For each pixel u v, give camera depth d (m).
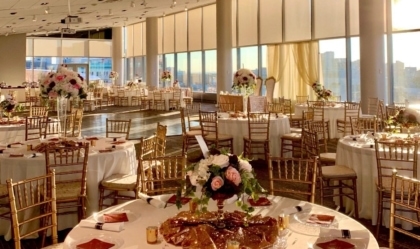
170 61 19.02
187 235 1.88
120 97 17.12
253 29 13.82
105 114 13.73
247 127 6.74
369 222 4.00
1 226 3.72
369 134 4.96
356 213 4.09
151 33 18.66
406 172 3.79
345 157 4.42
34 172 3.73
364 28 9.38
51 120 6.75
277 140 6.82
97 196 3.95
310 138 4.79
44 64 21.23
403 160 3.60
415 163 3.56
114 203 4.13
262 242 1.80
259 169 6.17
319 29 11.56
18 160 3.75
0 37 17.41
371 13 9.27
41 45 21.08
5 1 8.24
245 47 14.26
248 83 7.48
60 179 3.80
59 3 9.55
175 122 11.55
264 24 13.35
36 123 6.49
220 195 1.87
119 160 4.17
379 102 8.36
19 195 2.89
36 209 3.64
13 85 17.77
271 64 13.18
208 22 16.39
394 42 9.73
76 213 3.78
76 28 18.38
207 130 7.01
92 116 13.15
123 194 4.14
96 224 2.10
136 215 2.31
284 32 12.64
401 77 9.70
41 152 4.03
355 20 10.62
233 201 2.47
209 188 1.88
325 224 2.13
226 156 1.94
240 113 7.41
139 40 21.17
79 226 2.12
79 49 22.02
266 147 6.48
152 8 14.54
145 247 1.86
